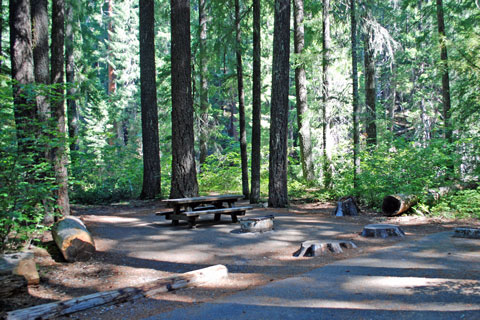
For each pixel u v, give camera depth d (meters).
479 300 3.86
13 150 6.06
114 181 17.06
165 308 4.16
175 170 12.58
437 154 11.48
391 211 10.57
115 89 39.47
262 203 13.37
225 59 17.61
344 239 7.64
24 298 4.62
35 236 7.21
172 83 12.65
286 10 12.55
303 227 8.96
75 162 15.01
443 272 5.02
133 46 42.34
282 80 12.70
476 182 11.95
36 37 9.35
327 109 17.52
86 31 21.64
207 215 11.07
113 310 4.14
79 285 5.17
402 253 6.24
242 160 15.48
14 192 5.96
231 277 5.39
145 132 15.75
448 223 9.34
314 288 4.60
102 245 7.40
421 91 27.22
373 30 16.80
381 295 4.21
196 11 31.00
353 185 14.16
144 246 7.32
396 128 31.66
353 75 13.78
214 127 21.38
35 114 7.89
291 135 32.56
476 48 13.97
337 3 17.66
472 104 14.66
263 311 3.90
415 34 26.56
